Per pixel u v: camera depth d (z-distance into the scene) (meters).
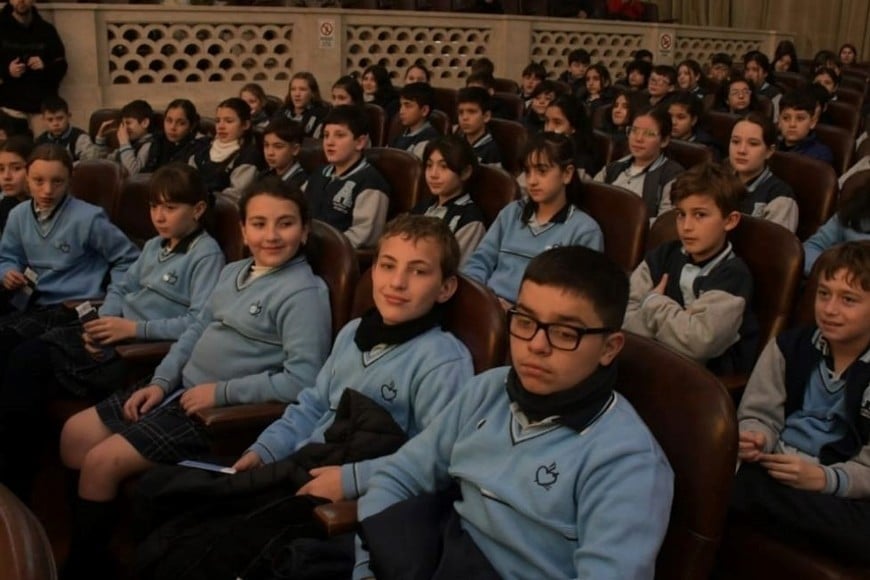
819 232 2.67
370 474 1.51
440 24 7.57
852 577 1.46
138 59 6.34
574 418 1.27
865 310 1.60
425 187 3.12
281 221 2.01
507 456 1.33
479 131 4.24
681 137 4.49
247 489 1.56
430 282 1.67
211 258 2.37
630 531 1.18
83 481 1.86
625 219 2.59
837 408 1.65
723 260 2.13
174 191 2.34
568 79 7.77
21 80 5.71
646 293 2.27
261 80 6.89
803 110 4.05
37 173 2.67
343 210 3.19
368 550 1.32
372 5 7.81
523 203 2.77
